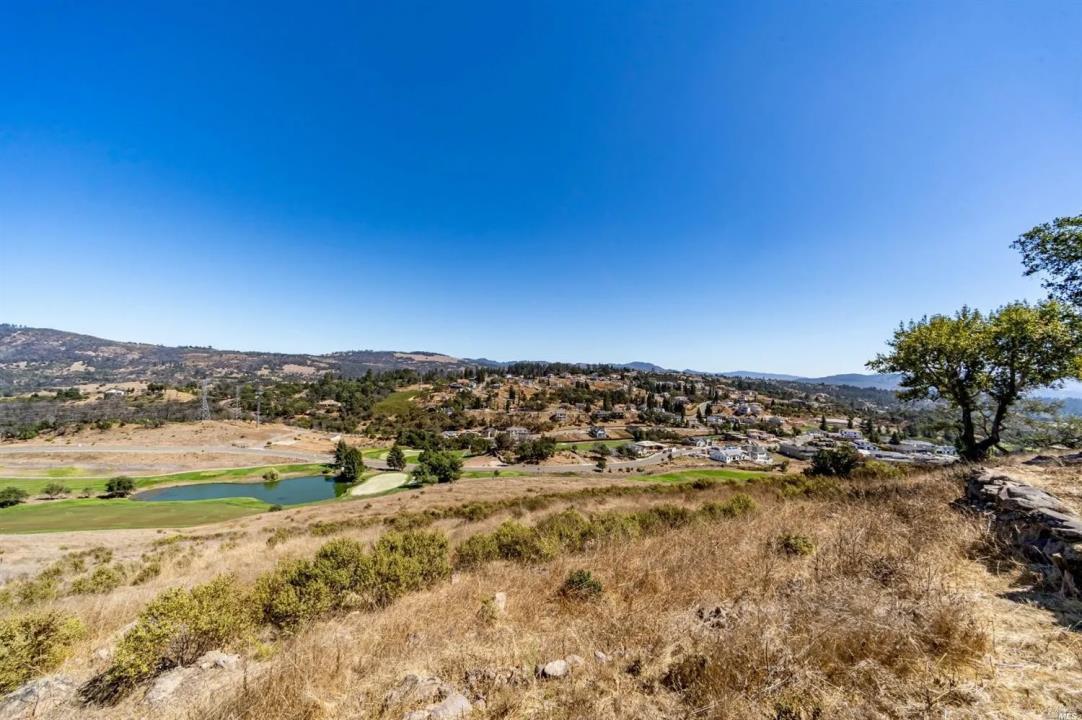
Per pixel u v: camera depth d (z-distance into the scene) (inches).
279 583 245.4
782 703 100.6
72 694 157.2
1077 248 490.3
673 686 117.8
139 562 652.1
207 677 160.1
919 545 203.0
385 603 252.8
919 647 113.8
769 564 209.6
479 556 359.6
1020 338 492.4
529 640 163.9
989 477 277.4
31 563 715.4
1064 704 93.6
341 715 122.0
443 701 121.2
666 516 463.8
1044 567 169.2
